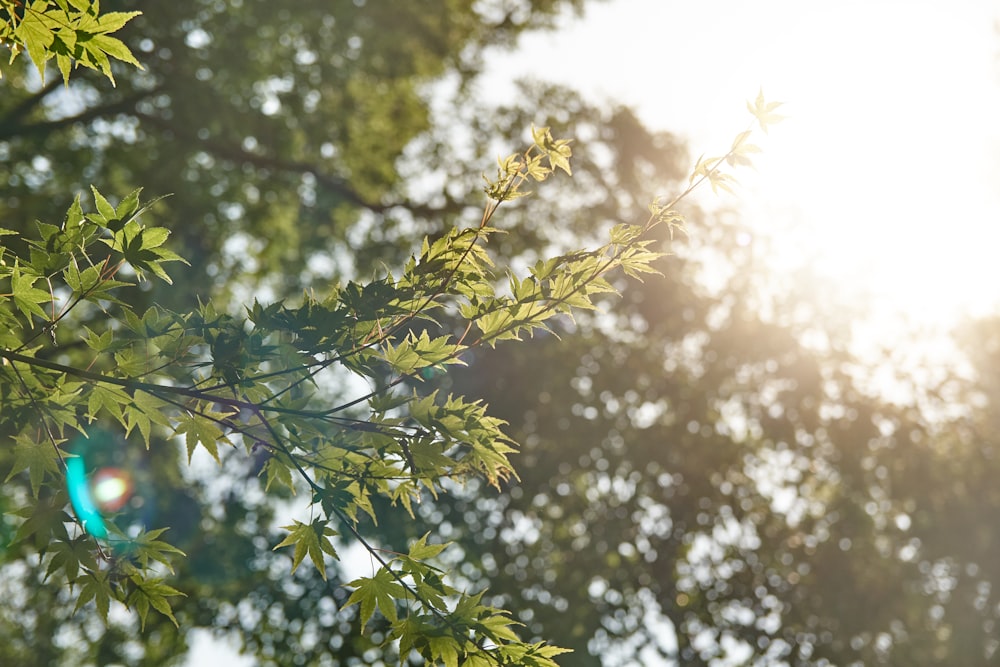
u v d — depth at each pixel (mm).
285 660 15562
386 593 3070
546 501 15844
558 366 16141
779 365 16812
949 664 15391
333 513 3193
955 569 16359
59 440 3197
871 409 16484
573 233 17281
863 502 16203
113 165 14617
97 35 2740
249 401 3123
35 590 15672
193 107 13734
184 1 13156
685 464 16234
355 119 16359
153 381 3123
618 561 15961
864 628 15406
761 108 2740
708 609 15742
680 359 17312
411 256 3010
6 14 2719
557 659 14266
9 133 13234
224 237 16406
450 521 15586
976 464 16422
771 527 16391
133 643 16250
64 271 2900
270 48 14656
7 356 2926
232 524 16922
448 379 15477
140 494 16000
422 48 16812
